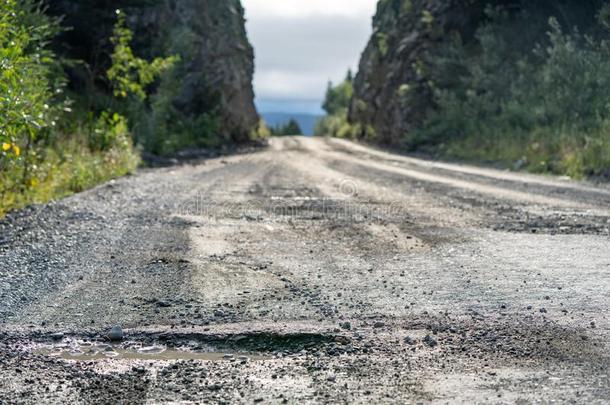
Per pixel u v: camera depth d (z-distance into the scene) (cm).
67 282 581
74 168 1545
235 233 854
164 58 3606
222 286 574
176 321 474
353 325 464
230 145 5022
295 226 920
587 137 1966
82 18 2981
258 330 449
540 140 2364
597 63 2444
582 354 390
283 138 7400
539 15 3356
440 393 335
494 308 500
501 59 3369
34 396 338
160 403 329
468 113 3366
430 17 4344
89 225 888
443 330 448
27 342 430
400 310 500
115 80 3120
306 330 448
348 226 920
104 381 360
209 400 332
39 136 1617
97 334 449
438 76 4000
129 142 2392
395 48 5538
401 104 4694
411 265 662
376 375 365
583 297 524
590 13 2958
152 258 684
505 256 700
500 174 1944
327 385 351
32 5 1958
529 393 332
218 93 4994
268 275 618
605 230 866
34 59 1216
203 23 5156
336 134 9156
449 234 848
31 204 1075
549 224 923
